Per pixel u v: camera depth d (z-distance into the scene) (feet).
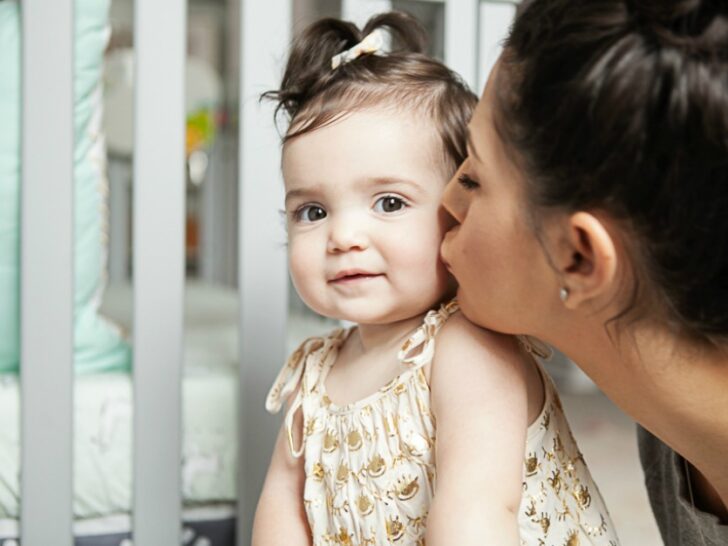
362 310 2.40
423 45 3.05
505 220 1.92
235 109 9.78
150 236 3.54
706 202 1.60
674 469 2.41
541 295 1.96
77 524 3.57
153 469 3.55
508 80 1.88
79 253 3.76
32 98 3.41
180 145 3.56
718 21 1.59
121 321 5.86
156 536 3.55
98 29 3.75
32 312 3.42
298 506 2.69
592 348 2.00
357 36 2.87
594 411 8.32
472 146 1.99
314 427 2.58
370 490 2.37
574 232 1.76
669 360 1.87
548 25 1.76
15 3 3.58
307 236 2.49
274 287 3.69
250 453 3.68
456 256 2.11
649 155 1.60
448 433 2.18
